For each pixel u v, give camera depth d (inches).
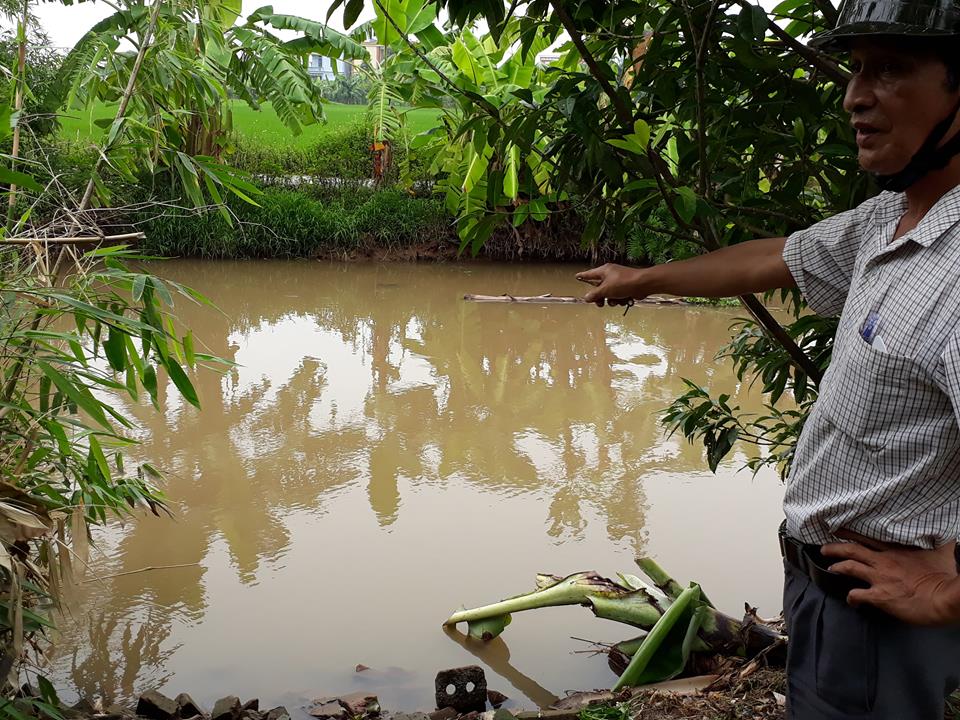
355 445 249.6
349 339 388.8
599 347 380.2
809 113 82.7
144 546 182.5
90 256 115.0
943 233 50.3
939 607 51.8
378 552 183.0
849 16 50.9
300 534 190.4
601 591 143.7
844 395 54.4
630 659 140.0
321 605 160.1
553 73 105.4
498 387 315.9
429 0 82.6
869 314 53.0
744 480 227.5
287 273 571.2
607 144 79.9
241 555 179.8
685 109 86.3
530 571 175.3
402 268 613.6
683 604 132.3
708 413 119.7
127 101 143.4
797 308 101.3
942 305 49.7
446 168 144.9
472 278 579.8
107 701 128.6
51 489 117.1
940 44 49.0
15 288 100.0
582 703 125.8
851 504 55.1
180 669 138.4
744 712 113.2
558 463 239.1
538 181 97.8
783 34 77.6
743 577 172.9
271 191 636.7
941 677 57.2
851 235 60.8
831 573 57.4
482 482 224.4
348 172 658.2
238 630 150.8
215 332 392.5
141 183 541.6
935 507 53.2
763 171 95.3
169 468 224.8
